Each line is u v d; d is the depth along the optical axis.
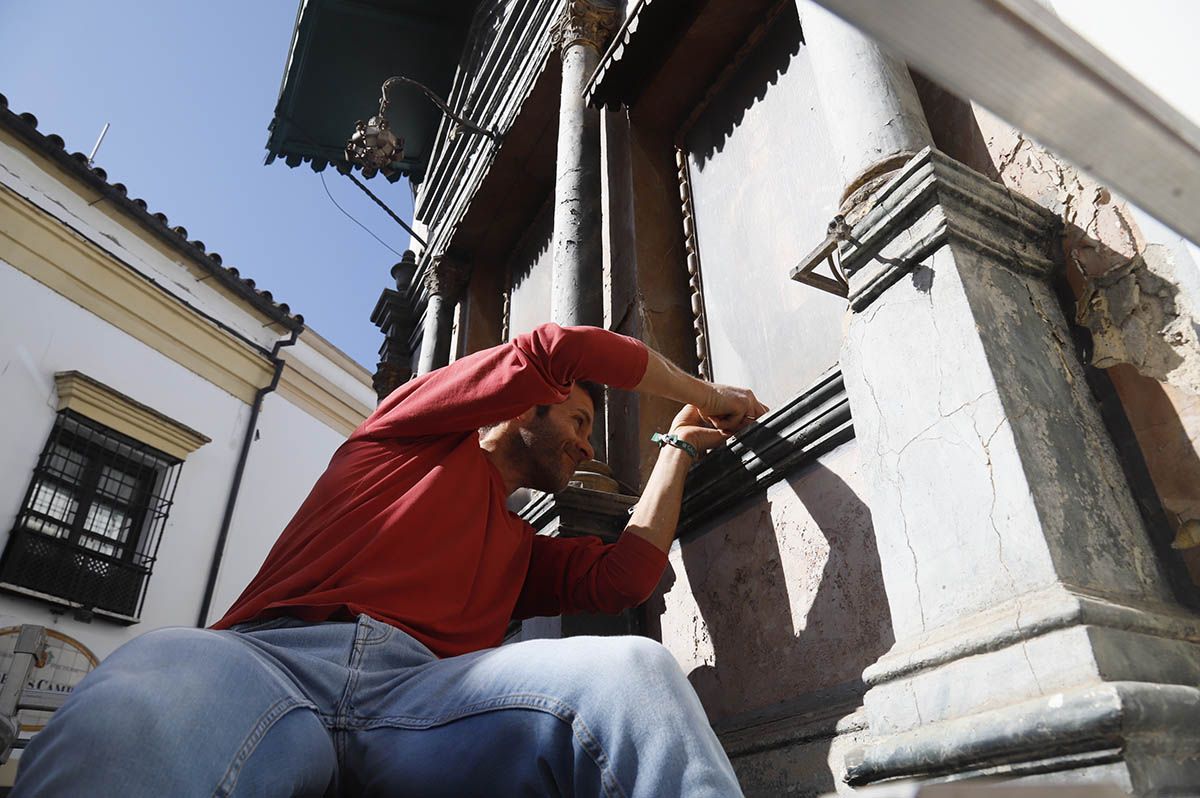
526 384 1.30
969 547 1.07
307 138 7.10
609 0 4.03
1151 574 1.04
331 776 0.89
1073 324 1.27
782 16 2.85
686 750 0.74
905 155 1.53
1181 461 1.08
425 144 7.27
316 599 1.03
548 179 4.79
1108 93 0.34
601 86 3.32
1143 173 0.38
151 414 10.59
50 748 0.73
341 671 0.94
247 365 12.55
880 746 1.01
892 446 1.24
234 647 0.88
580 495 2.11
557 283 3.14
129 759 0.72
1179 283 1.14
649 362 1.54
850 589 1.46
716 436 1.79
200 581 10.89
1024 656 0.90
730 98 3.02
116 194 10.80
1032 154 1.43
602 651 0.85
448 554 1.19
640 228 2.99
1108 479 1.10
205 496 11.36
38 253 10.10
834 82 1.76
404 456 1.29
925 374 1.21
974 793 0.29
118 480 10.44
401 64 6.73
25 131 9.98
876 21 0.30
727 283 2.69
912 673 1.04
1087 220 1.29
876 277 1.35
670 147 3.30
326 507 1.21
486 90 5.45
